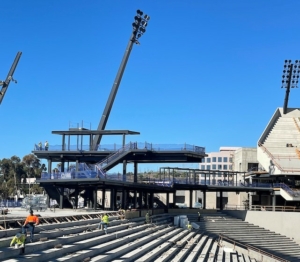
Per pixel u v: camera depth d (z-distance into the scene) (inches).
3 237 826.2
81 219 1241.4
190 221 2121.1
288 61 3169.3
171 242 1412.4
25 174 4468.5
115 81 2822.3
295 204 2714.1
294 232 2273.6
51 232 952.3
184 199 3245.6
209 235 1940.2
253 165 3068.4
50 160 2064.5
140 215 1733.5
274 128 3080.7
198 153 2014.0
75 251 923.4
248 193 2849.4
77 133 1999.3
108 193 2630.4
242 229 2223.2
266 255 1839.3
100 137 2379.4
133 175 2062.0
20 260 707.4
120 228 1334.9
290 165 2596.0
